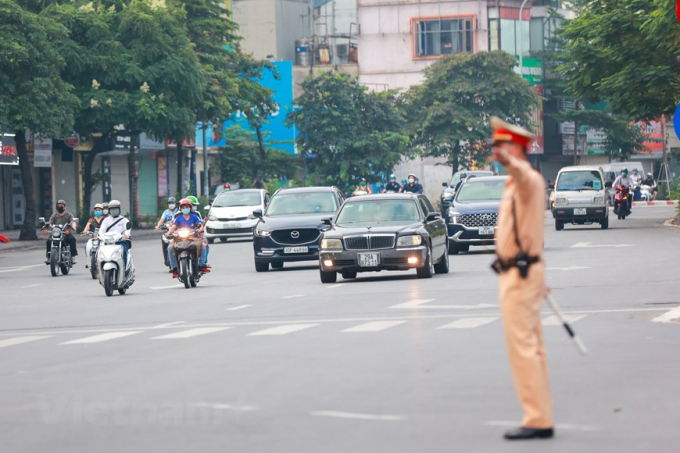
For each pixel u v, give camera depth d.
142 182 171.25
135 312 45.38
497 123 19.42
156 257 86.56
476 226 74.06
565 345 30.67
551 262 63.38
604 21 97.38
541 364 19.55
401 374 26.31
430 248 56.56
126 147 152.50
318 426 20.77
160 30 119.81
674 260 62.16
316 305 44.62
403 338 32.91
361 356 29.44
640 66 96.25
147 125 119.94
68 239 72.81
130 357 31.00
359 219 58.44
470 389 24.12
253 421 21.42
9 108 106.25
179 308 46.28
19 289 62.00
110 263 54.19
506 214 19.84
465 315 38.66
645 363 27.36
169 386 25.69
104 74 117.62
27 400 24.67
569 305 41.31
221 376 26.86
